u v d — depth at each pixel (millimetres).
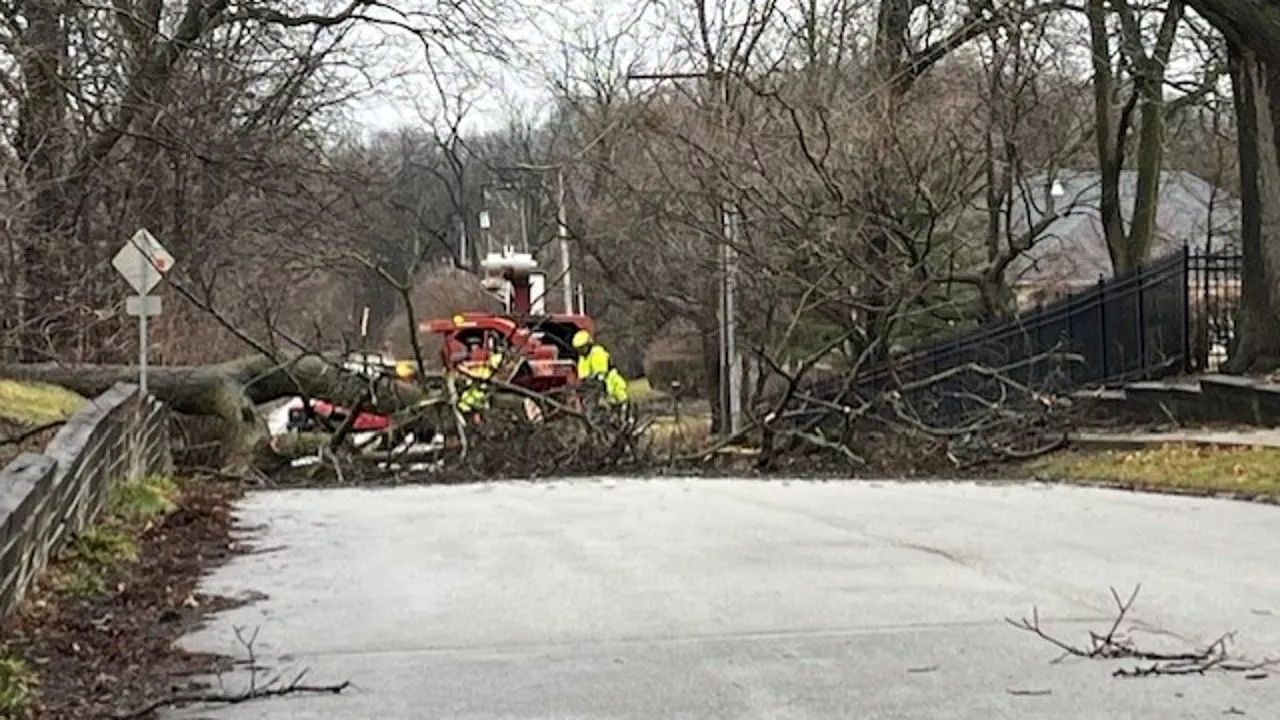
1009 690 5996
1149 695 5867
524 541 11172
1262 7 19203
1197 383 20656
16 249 22422
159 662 6852
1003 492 15062
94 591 8578
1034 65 27781
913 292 23859
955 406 24875
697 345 42344
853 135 24406
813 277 26047
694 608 7988
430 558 10297
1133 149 40375
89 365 23406
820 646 6930
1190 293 22984
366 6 28766
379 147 36500
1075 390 23328
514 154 42000
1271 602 7867
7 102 23438
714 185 26766
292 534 11922
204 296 27953
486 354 24391
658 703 5930
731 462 21719
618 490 16484
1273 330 20266
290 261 31984
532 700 6031
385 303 51062
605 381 22234
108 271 25891
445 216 41656
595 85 35875
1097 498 13945
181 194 29375
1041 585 8508
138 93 25922
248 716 5844
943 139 29156
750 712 5754
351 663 6812
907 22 27547
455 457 21562
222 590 8906
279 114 28906
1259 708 5656
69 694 6180
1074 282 47250
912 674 6316
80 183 25688
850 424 21219
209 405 21656
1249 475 14602
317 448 21750
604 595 8492
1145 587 8375
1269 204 20156
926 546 10312
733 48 28750
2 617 7066
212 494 15953
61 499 9258
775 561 9688
